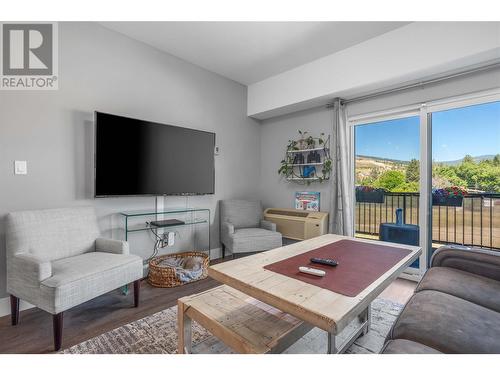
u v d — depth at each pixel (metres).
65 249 2.09
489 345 0.95
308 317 1.02
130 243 2.80
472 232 2.67
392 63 2.60
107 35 2.59
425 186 2.79
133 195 2.67
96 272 1.79
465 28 2.20
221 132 3.73
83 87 2.44
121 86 2.70
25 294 1.71
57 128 2.29
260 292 1.20
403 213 3.15
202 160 3.37
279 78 3.64
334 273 1.42
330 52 3.04
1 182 2.03
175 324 1.87
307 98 3.31
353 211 3.44
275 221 3.84
